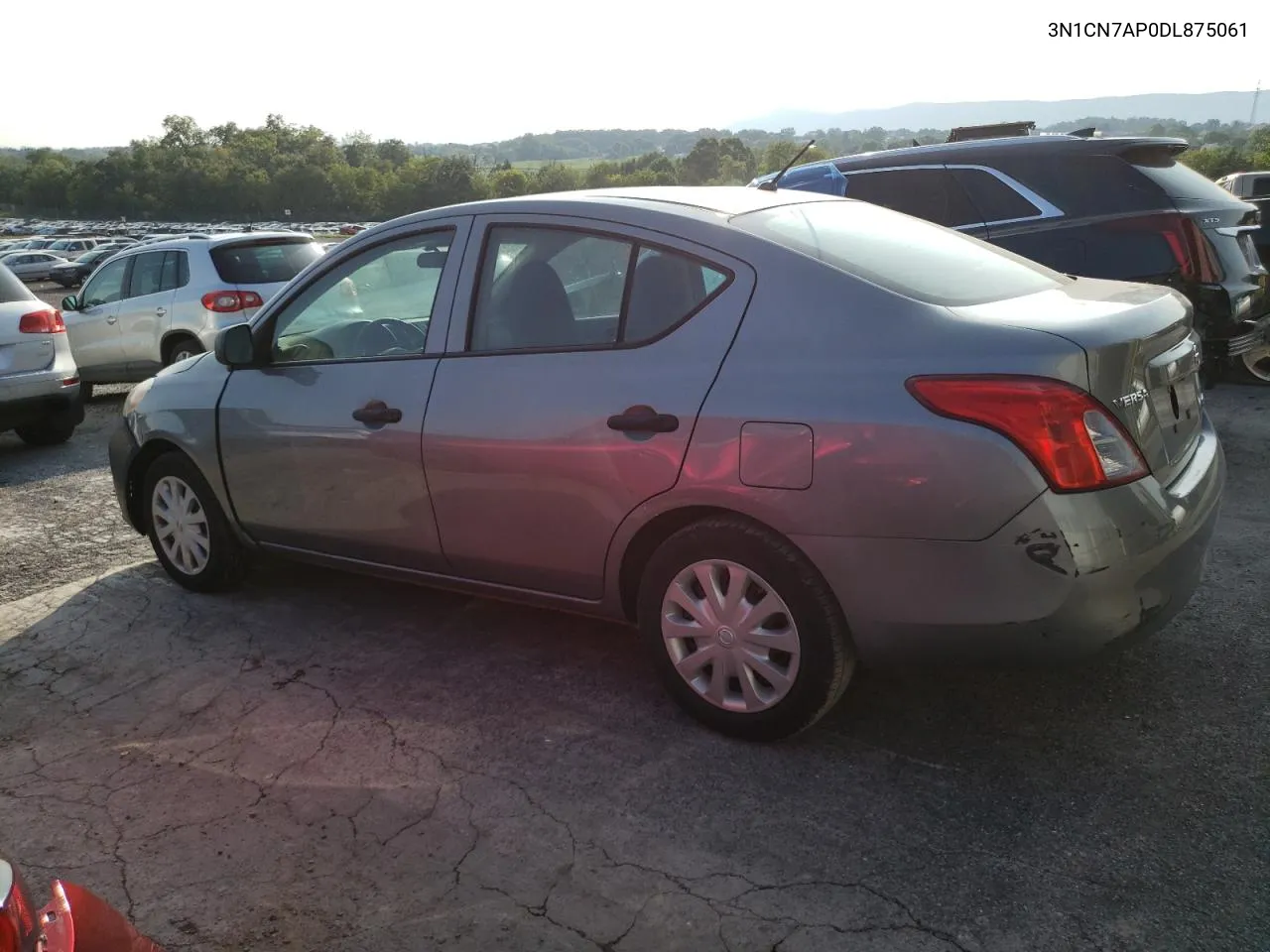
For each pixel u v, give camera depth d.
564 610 3.48
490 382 3.37
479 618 4.18
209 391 4.27
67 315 10.73
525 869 2.59
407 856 2.67
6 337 7.83
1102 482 2.54
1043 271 3.47
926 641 2.73
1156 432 2.78
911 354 2.66
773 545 2.86
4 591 4.87
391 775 3.04
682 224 3.13
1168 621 2.81
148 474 4.63
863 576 2.73
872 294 2.81
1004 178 6.67
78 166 182.62
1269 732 3.01
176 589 4.69
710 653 3.08
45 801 3.01
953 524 2.58
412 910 2.47
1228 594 3.96
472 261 3.54
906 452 2.61
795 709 2.95
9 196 197.50
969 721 3.16
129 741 3.34
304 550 4.15
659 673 3.22
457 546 3.57
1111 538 2.55
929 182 6.91
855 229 3.31
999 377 2.53
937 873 2.49
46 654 4.05
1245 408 6.89
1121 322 2.74
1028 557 2.54
